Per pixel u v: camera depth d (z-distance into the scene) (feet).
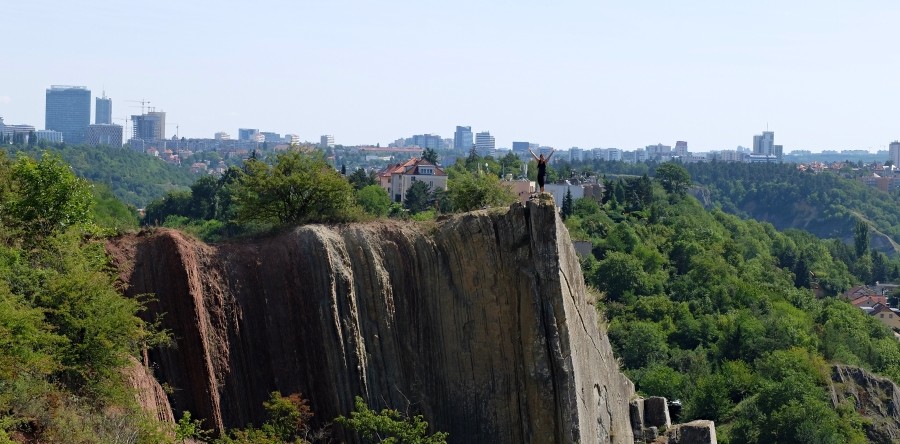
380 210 331.77
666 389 288.92
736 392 300.61
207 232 253.44
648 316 350.43
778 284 441.68
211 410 127.95
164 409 120.57
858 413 304.71
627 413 173.58
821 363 319.27
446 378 145.48
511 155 636.07
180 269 130.31
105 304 109.60
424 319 147.02
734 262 443.32
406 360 145.07
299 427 133.28
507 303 146.72
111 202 253.65
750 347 329.93
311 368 138.72
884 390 315.37
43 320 105.91
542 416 141.49
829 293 563.07
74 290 107.96
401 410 141.79
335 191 155.74
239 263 138.92
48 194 126.31
